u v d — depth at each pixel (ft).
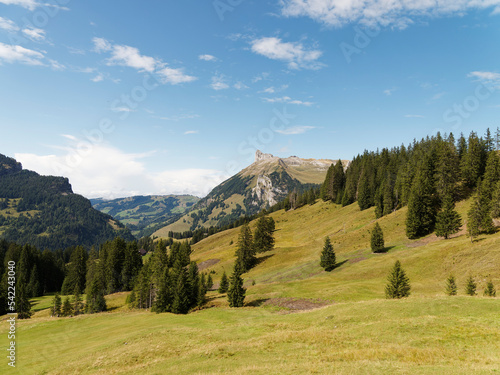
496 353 63.46
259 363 74.69
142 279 273.75
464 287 165.78
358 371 57.57
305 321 120.16
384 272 221.25
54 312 277.64
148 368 83.92
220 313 171.73
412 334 83.30
